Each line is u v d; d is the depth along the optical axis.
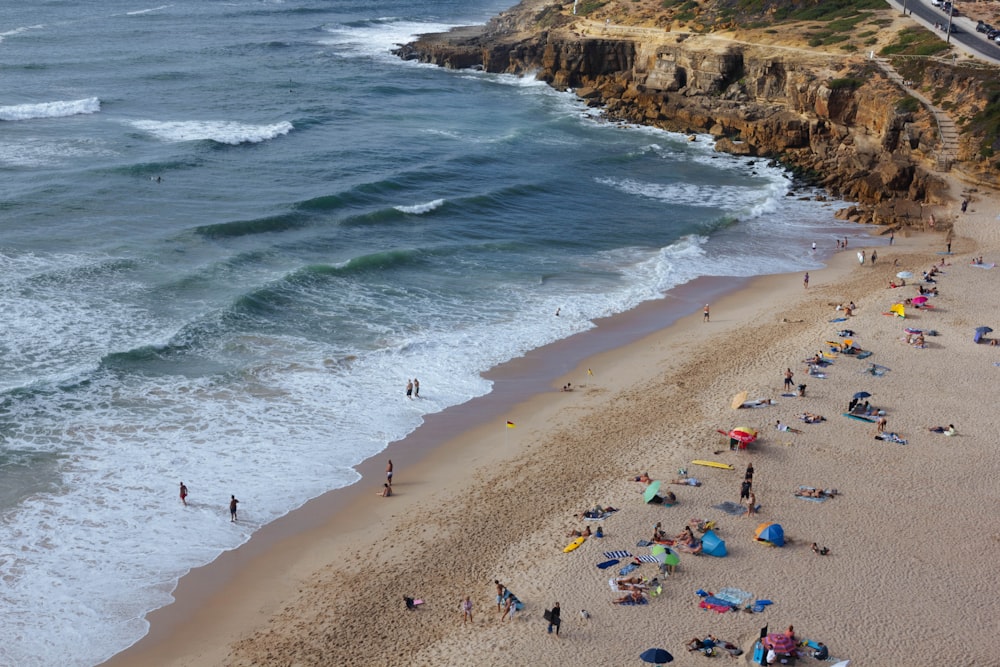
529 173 86.44
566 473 40.59
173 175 78.19
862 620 30.75
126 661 30.42
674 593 32.19
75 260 59.12
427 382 48.97
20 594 32.97
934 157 78.44
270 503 38.75
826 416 44.09
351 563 35.22
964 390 46.25
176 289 56.31
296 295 57.12
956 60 87.50
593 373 50.62
